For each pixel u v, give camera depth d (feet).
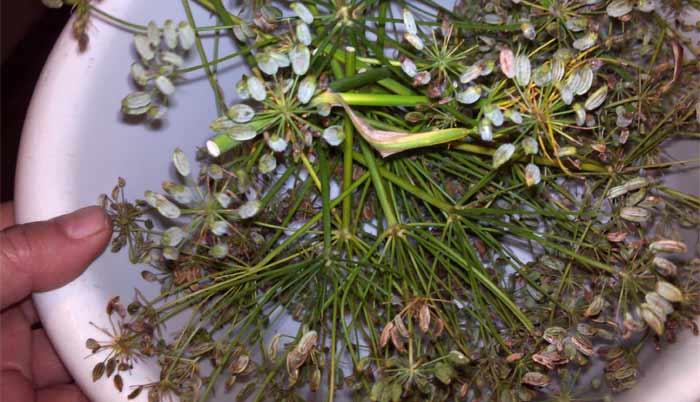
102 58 0.93
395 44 0.97
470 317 1.06
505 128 0.92
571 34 0.96
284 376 1.00
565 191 1.02
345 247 1.06
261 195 1.04
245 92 0.88
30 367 1.13
